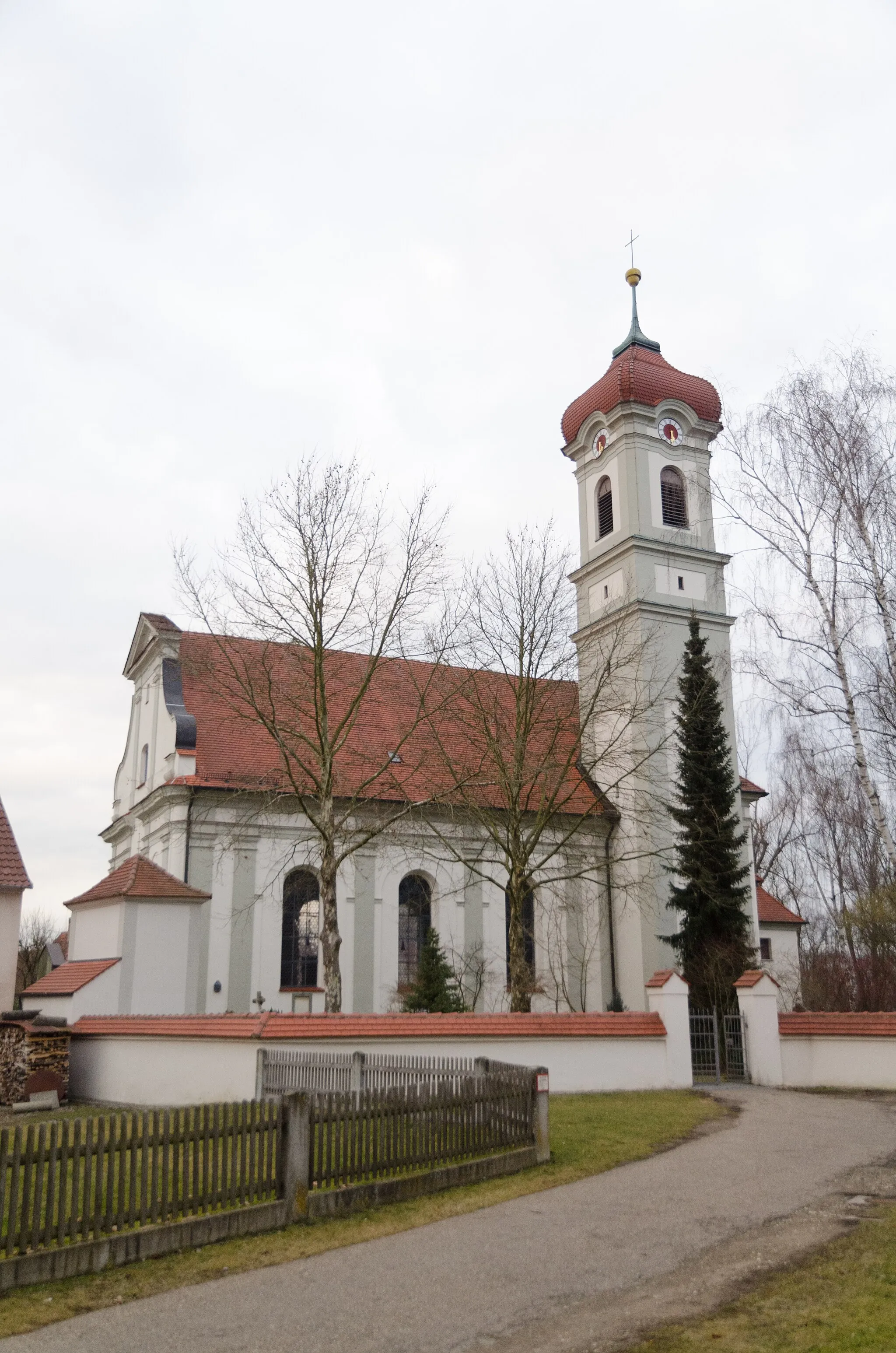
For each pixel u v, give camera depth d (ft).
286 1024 66.95
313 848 105.50
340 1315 27.55
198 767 110.93
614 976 126.82
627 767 126.72
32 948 225.15
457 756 120.98
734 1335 25.29
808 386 75.87
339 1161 38.73
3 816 100.37
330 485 95.71
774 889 183.52
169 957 91.81
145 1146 33.76
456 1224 36.29
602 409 144.87
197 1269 31.53
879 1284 28.43
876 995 106.73
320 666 92.63
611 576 142.31
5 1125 65.87
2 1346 25.89
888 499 72.13
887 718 72.79
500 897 121.08
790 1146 50.83
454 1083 43.83
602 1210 38.04
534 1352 24.81
